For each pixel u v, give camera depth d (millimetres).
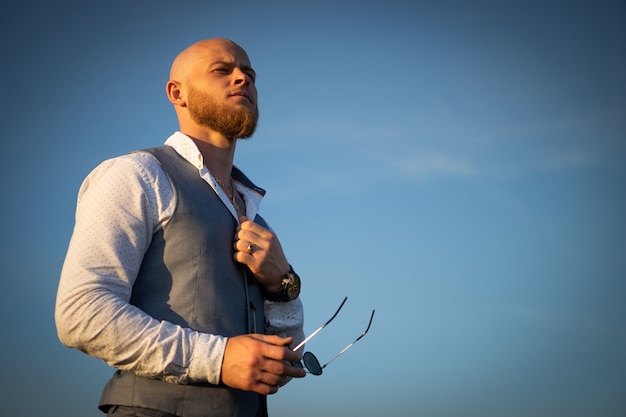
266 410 1981
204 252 1872
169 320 1793
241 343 1732
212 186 2010
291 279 2062
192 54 2242
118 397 1758
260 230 2021
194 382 1743
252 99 2250
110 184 1831
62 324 1690
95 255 1733
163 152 2012
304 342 1873
